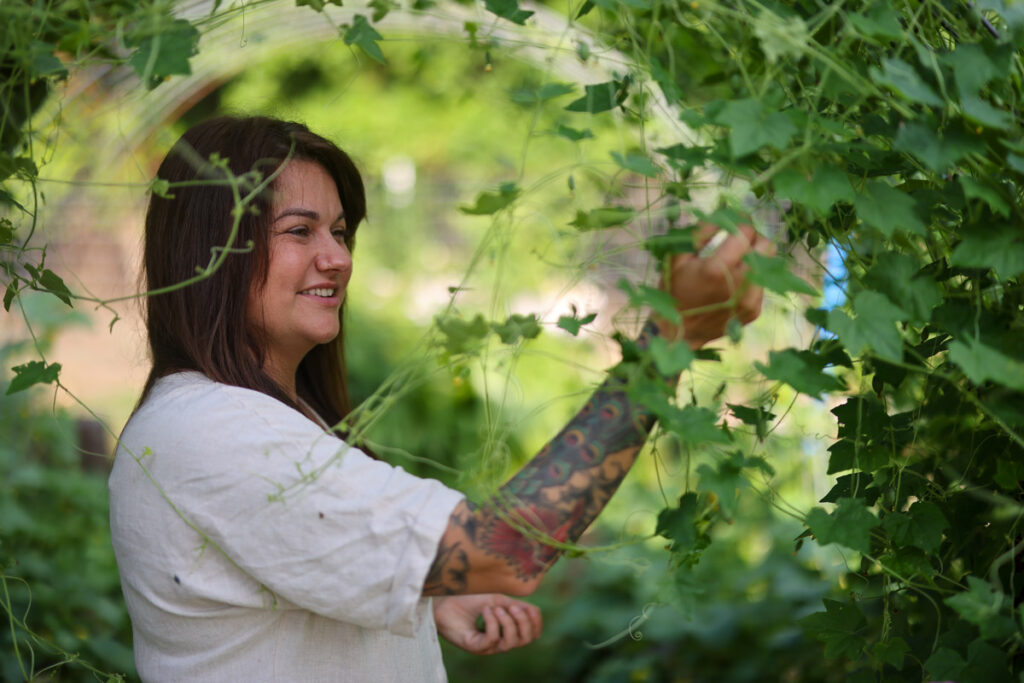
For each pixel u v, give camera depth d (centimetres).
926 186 176
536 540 153
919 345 179
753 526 498
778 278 139
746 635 425
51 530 399
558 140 782
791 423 384
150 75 159
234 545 167
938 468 187
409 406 719
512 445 708
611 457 158
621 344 151
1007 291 163
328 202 202
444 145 907
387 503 160
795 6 171
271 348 204
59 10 165
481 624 225
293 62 896
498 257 173
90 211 471
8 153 197
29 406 423
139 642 189
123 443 184
